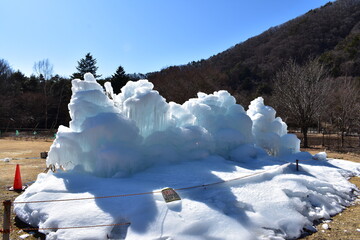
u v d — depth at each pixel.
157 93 6.59
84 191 4.79
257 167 6.92
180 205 4.21
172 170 5.74
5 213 3.52
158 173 5.61
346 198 6.14
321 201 5.48
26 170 9.71
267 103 36.16
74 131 6.23
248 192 4.96
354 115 22.69
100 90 6.66
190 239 3.64
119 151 5.54
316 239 4.17
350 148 18.34
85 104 6.09
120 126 5.77
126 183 4.94
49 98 40.19
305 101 19.08
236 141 7.87
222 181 5.10
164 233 3.70
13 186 7.18
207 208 4.18
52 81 44.62
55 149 5.98
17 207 4.87
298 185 5.52
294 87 19.84
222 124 8.05
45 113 38.97
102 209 4.12
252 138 8.67
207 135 7.23
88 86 6.56
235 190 4.95
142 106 6.36
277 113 27.22
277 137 9.35
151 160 6.14
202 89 32.12
